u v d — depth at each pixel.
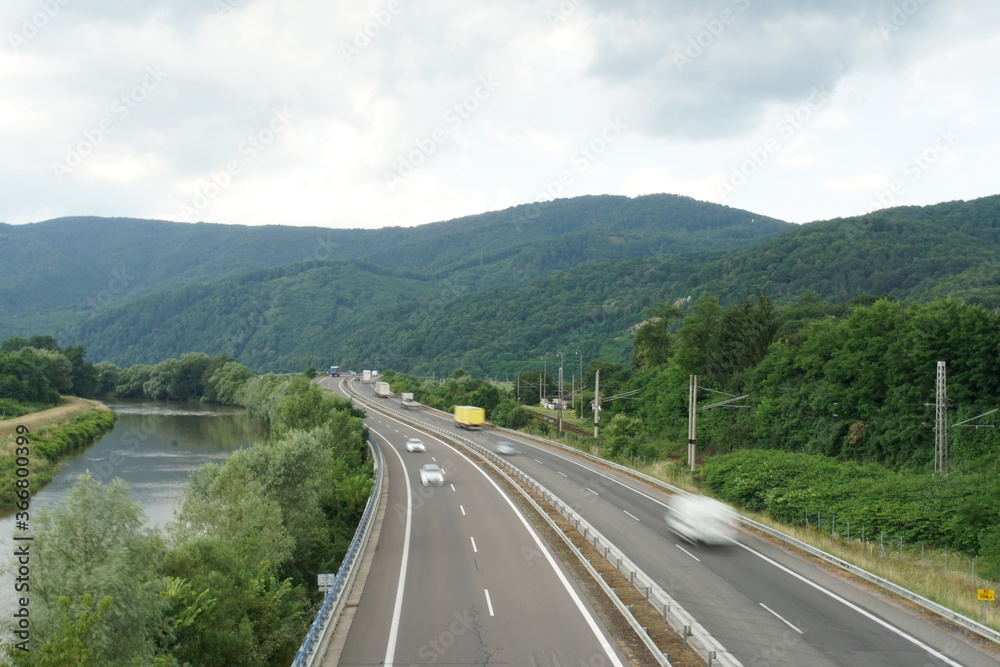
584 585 26.83
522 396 148.75
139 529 25.16
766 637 21.06
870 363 57.47
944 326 53.66
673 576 27.95
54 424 92.56
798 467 48.19
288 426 67.94
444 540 34.62
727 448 71.88
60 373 128.75
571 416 122.00
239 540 31.91
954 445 48.84
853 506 40.56
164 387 156.75
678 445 78.31
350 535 45.88
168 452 85.06
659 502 45.38
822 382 62.75
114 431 104.62
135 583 20.45
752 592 25.80
